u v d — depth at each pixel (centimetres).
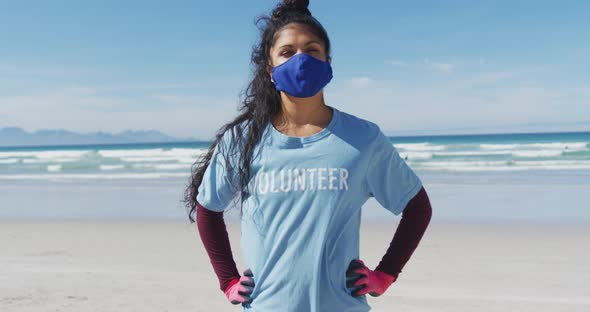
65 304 555
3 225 1094
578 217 1051
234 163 222
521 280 629
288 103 220
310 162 211
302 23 219
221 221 240
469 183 1753
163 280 650
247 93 234
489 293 579
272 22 227
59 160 3559
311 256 207
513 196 1395
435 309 527
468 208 1212
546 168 2291
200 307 545
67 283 638
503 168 2350
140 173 2545
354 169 211
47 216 1218
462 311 520
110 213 1241
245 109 233
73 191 1769
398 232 232
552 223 995
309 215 208
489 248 802
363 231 955
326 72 211
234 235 934
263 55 229
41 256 793
